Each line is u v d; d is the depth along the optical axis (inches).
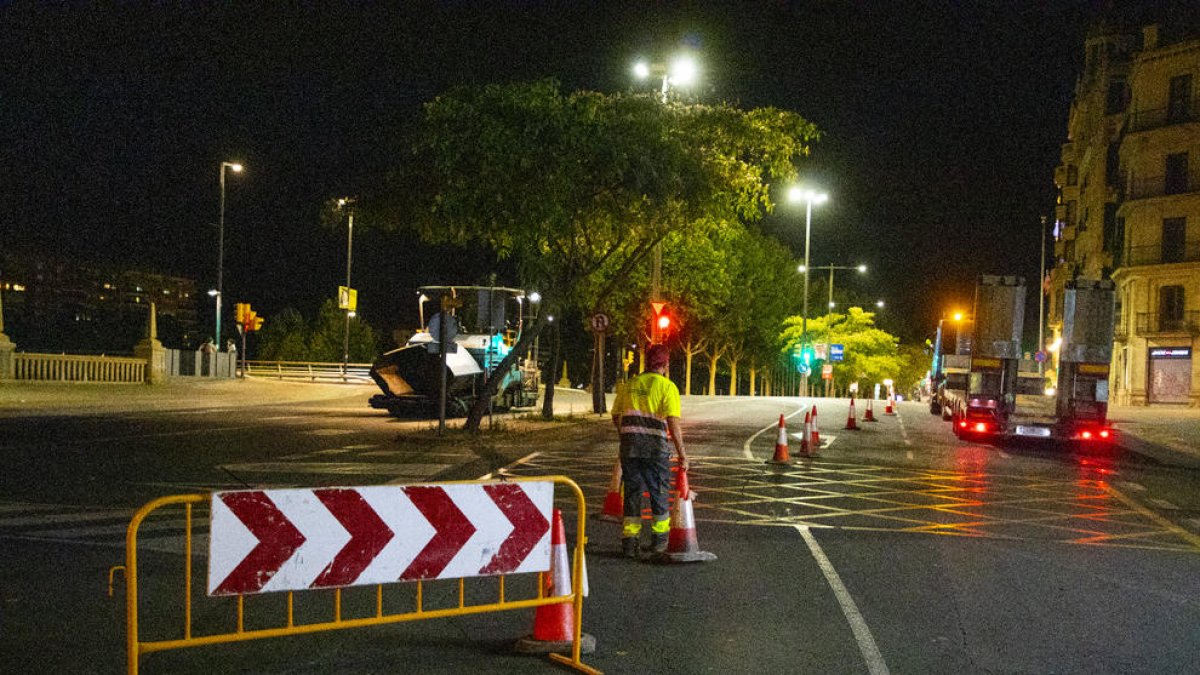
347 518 197.0
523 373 1197.1
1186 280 1812.3
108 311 6353.3
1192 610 275.6
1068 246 2743.6
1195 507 502.9
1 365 1179.9
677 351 2546.8
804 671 213.8
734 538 370.3
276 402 1353.3
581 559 217.0
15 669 204.8
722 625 249.0
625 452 325.4
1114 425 1190.3
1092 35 2324.1
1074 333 818.2
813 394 3631.9
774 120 815.1
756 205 849.5
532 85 666.2
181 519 375.9
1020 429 824.9
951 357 1305.4
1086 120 2470.5
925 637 242.2
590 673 208.1
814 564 325.1
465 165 665.0
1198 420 1327.5
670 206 727.7
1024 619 261.7
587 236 803.4
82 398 1106.7
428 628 241.4
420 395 989.2
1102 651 233.5
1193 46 1811.0
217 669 206.8
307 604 261.6
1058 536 397.7
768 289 2450.8
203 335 4023.1
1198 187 1809.8
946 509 463.8
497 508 213.5
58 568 293.3
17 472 513.7
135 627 177.9
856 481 562.9
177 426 844.0
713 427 978.7
